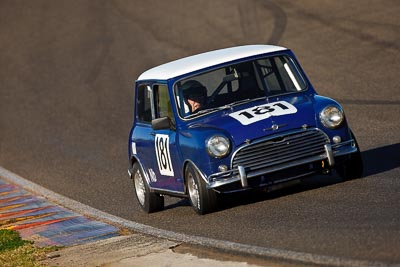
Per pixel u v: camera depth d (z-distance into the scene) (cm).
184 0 10525
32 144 7106
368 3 8881
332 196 3541
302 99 3797
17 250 3672
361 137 5200
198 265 2845
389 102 6041
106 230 3944
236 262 2783
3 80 9219
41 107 8125
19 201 5191
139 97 4344
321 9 9069
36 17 11138
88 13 10844
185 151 3706
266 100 3838
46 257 3472
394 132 5159
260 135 3566
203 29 9325
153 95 4116
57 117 7738
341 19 8569
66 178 5831
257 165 3559
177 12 10131
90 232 3950
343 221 3052
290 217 3303
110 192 5153
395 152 4494
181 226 3628
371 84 6612
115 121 7300
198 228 3481
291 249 2777
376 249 2583
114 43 9531
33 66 9438
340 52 7662
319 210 3325
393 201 3238
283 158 3572
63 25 10594
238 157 3562
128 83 8256
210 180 3578
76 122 7488
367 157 4481
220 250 2967
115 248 3422
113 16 10506
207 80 3922
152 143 4103
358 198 3409
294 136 3578
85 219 4347
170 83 3944
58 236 3947
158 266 2950
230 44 8656
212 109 3841
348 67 7200
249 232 3183
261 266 2675
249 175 3544
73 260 3319
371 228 2858
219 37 8962
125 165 5975
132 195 4962
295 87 3919
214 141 3562
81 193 5256
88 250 3484
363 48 7606
